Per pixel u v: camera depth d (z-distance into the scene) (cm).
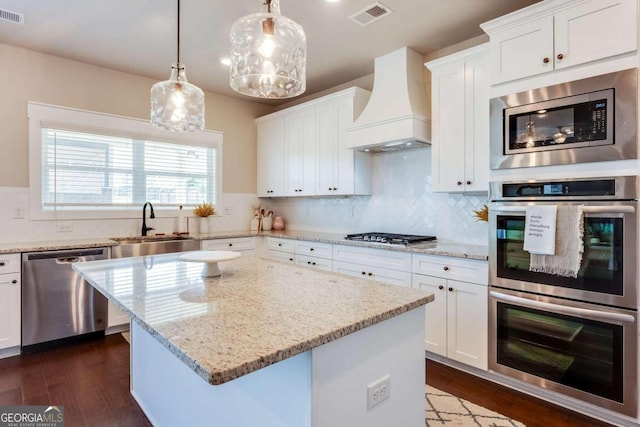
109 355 289
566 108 204
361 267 321
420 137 302
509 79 228
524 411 211
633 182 182
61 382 245
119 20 276
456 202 316
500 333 235
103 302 325
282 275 181
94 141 363
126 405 218
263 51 163
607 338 192
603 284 192
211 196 451
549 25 211
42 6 256
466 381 247
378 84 338
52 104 336
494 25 233
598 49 193
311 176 407
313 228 459
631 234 183
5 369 262
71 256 305
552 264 205
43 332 294
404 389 136
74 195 352
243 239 418
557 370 211
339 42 311
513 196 226
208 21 277
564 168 207
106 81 368
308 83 414
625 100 184
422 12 265
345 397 112
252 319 112
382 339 126
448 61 281
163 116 222
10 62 318
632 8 183
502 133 231
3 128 315
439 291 267
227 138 461
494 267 236
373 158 383
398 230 362
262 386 119
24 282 284
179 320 111
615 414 194
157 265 202
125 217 380
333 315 117
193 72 380
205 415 151
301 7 257
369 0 250
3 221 315
